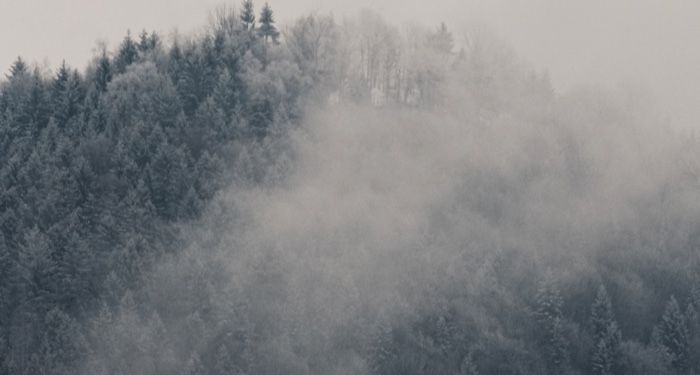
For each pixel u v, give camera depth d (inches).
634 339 3186.5
